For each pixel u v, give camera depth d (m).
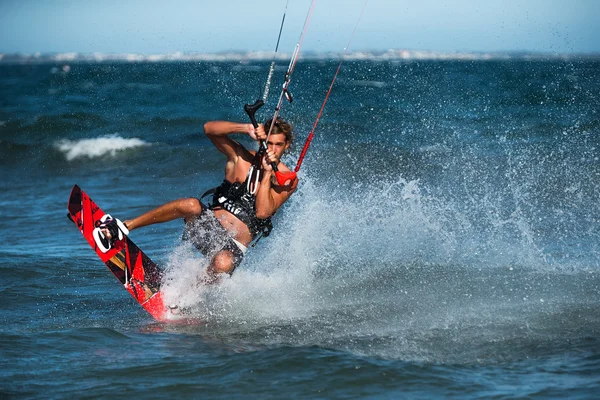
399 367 16.16
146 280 22.31
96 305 23.20
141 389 15.25
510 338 18.23
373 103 104.69
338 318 20.53
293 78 190.75
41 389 15.35
